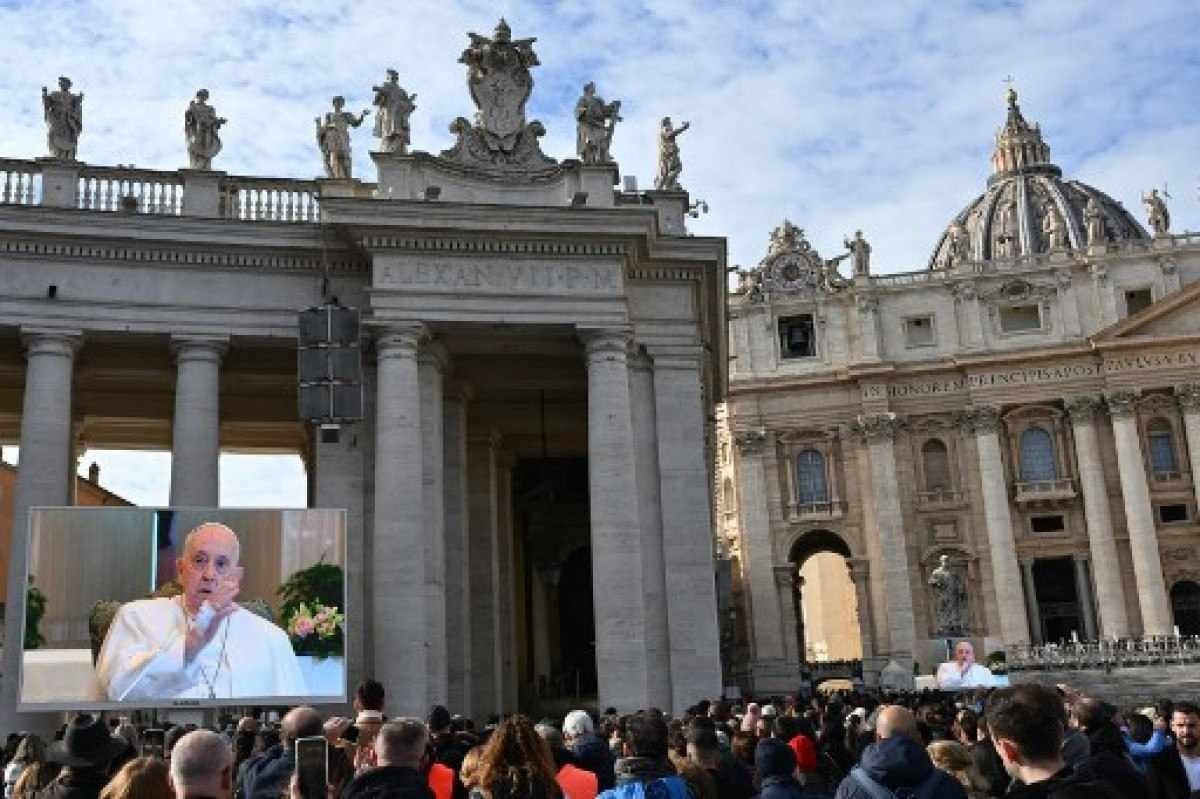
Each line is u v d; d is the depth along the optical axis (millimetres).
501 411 36469
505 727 7742
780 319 82375
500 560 37719
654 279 31312
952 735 14227
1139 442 75188
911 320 80188
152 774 5965
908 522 77375
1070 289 78188
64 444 27172
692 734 9688
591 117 31031
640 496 30047
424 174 29734
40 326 27422
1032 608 75500
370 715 10656
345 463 28484
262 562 23500
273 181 29984
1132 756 10281
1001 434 77750
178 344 28250
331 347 27094
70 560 22594
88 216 27781
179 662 22547
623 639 27484
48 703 21875
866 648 75938
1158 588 72562
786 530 78812
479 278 28828
